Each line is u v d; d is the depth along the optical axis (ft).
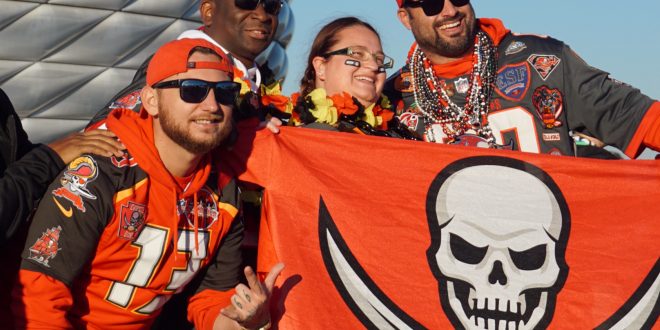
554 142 19.33
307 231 16.06
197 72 14.29
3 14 60.54
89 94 65.77
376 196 16.44
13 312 13.99
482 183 16.75
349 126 17.63
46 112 65.36
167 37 66.85
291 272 15.72
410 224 16.38
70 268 14.11
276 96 17.89
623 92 18.81
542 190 16.85
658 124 18.29
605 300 16.38
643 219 16.78
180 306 16.92
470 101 19.65
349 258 16.05
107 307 14.87
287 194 16.24
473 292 16.24
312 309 15.58
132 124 14.62
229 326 15.05
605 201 16.87
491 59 19.75
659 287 16.48
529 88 19.48
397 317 15.89
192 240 15.05
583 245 16.63
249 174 16.31
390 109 19.63
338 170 16.49
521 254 16.51
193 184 14.89
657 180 16.97
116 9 63.77
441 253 16.33
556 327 16.28
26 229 14.70
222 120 14.46
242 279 17.25
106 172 14.25
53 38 62.54
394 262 16.15
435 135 19.76
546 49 19.58
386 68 17.99
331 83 17.90
